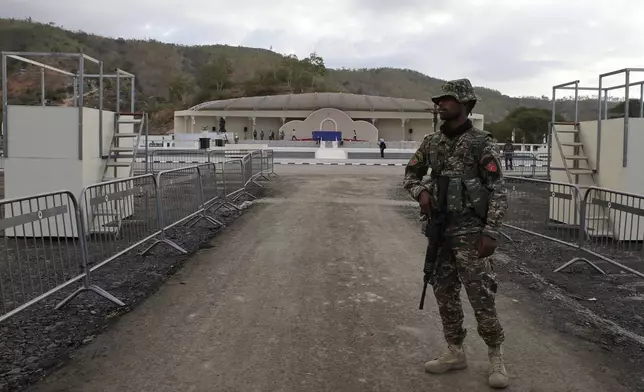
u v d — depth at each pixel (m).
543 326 4.70
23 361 3.90
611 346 4.25
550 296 5.61
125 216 6.97
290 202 13.12
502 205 3.31
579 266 6.88
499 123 77.62
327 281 6.03
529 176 24.78
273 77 108.88
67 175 8.48
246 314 4.90
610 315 5.04
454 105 3.42
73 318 4.84
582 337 4.44
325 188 16.62
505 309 5.16
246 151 24.45
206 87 106.69
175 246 7.50
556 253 7.72
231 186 13.62
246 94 103.50
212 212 11.24
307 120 60.19
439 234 3.50
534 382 3.59
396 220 10.59
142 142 39.28
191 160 26.89
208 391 3.42
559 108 19.78
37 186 8.46
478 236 3.38
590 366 3.87
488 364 3.87
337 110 60.09
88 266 5.36
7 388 3.47
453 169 3.45
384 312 4.98
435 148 3.54
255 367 3.78
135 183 7.19
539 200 8.11
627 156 8.57
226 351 4.05
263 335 4.38
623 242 6.50
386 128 67.00
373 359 3.93
